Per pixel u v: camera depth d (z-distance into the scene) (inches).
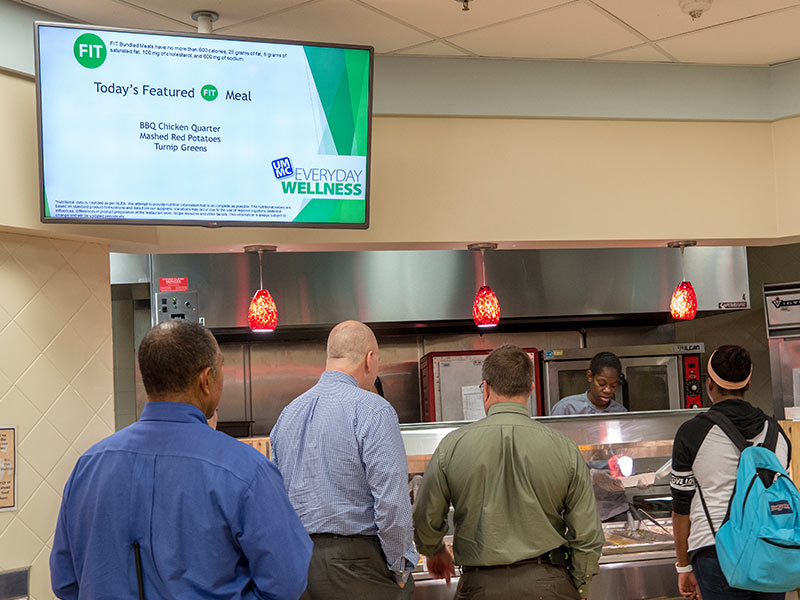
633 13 121.6
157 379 63.7
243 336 197.8
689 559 109.3
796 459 127.6
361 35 127.1
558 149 143.4
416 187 137.6
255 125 112.4
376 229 135.5
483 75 140.1
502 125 141.8
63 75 103.7
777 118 149.5
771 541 97.8
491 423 97.3
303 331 197.9
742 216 148.4
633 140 146.3
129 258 181.3
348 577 90.5
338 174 116.8
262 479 61.9
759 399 219.5
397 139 137.6
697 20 125.1
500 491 94.9
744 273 204.8
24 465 107.9
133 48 106.5
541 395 196.2
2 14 107.9
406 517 90.9
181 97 109.0
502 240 139.8
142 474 61.4
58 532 64.9
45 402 111.3
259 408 197.9
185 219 109.7
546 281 198.2
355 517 91.9
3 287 108.3
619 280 200.8
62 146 104.1
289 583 60.8
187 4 112.7
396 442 93.1
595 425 125.0
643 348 194.7
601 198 144.1
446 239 137.7
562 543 95.8
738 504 101.3
